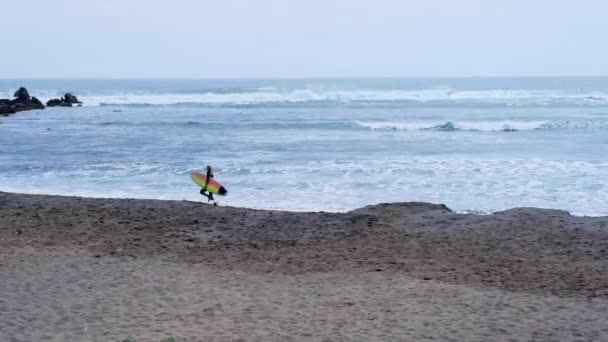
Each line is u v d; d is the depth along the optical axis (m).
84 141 38.81
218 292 10.15
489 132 44.31
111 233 14.12
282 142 38.06
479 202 19.91
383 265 11.83
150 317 8.83
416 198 20.53
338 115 59.62
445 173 25.53
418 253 12.64
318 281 10.83
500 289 10.33
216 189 17.42
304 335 8.12
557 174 25.11
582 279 10.87
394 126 47.62
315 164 28.19
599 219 14.90
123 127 48.94
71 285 10.40
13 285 10.35
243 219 15.30
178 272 11.35
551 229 14.12
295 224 14.88
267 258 12.38
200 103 79.06
